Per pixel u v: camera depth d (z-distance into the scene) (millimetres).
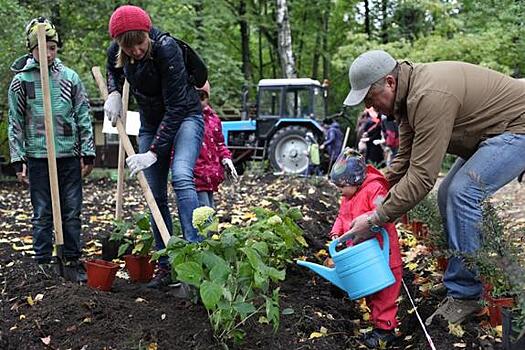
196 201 3820
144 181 3791
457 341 3469
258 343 3436
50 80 4523
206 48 19281
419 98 3336
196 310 3744
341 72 28547
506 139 3500
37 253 4664
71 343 3357
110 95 4137
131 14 3588
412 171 3396
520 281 3076
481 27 15164
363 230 3561
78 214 4699
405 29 20812
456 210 3562
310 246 5453
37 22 4434
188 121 3941
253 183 11383
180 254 3154
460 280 3680
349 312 4273
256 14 26125
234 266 3344
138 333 3395
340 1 27625
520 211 7754
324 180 10281
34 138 4527
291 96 16109
